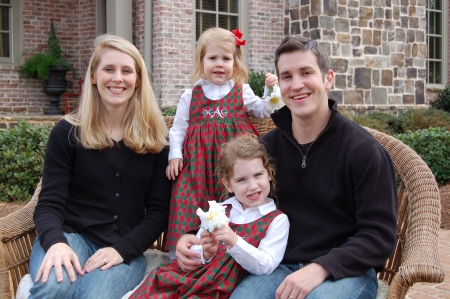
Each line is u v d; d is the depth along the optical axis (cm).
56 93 1034
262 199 256
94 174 272
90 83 278
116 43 277
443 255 475
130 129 278
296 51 243
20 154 595
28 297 231
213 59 323
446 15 1360
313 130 250
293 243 248
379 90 1027
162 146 289
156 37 923
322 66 245
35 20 1055
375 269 243
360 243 221
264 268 238
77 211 273
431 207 243
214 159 304
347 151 238
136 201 280
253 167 252
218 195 297
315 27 962
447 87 1206
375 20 1015
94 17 1065
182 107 325
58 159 271
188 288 243
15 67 1038
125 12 911
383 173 230
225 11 993
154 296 239
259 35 1014
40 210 261
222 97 321
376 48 1020
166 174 293
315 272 216
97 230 269
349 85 991
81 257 256
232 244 233
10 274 259
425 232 229
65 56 1081
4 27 1042
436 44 1361
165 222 284
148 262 288
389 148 276
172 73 927
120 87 274
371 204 227
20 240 266
